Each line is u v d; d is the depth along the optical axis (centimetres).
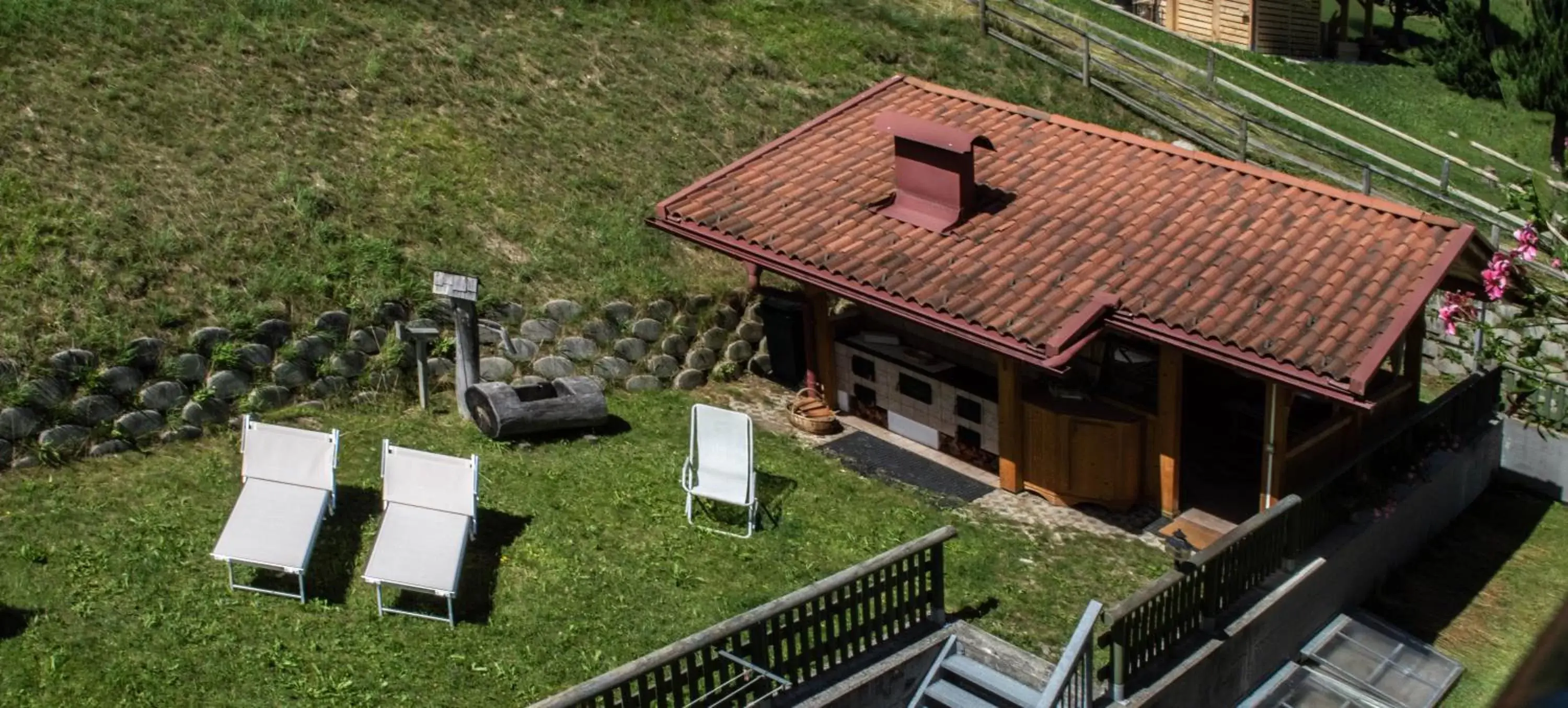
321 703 962
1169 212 1438
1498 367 1602
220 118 1608
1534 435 1619
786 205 1541
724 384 1620
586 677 1028
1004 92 2294
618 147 1827
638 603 1123
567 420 1385
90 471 1222
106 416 1259
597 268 1606
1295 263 1326
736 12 2241
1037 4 2914
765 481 1378
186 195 1477
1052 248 1399
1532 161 3356
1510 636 1327
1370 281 1280
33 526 1127
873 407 1553
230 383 1336
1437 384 1880
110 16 1702
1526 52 3297
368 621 1055
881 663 1076
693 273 1661
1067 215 1454
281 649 1011
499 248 1584
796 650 1041
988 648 1112
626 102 1920
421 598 1092
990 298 1323
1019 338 1260
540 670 1029
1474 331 1742
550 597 1114
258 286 1395
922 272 1378
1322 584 1271
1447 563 1459
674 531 1245
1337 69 3703
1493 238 2088
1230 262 1334
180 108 1600
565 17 2056
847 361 1555
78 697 936
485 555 1155
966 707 1077
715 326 1631
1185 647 1120
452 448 1338
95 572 1074
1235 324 1236
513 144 1761
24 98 1530
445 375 1466
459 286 1342
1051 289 1329
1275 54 3728
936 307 1319
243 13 1798
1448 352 1891
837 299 1695
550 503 1253
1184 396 1544
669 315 1598
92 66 1612
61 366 1244
